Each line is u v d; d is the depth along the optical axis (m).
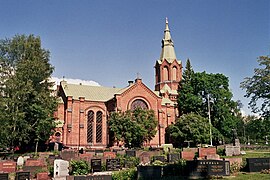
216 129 70.50
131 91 69.62
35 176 30.31
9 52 53.72
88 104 68.75
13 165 32.16
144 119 63.47
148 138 64.19
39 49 56.88
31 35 56.72
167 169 24.61
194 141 67.12
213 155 31.50
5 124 44.97
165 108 76.19
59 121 62.72
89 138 67.12
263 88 51.53
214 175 22.52
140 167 24.31
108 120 65.38
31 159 36.59
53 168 30.97
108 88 77.12
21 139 49.19
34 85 53.75
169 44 93.12
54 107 56.03
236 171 24.69
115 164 34.31
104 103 70.62
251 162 24.27
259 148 55.16
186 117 69.69
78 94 70.50
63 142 64.19
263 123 53.88
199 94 79.50
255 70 52.62
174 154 35.69
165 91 84.38
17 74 50.19
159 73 90.44
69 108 65.94
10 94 48.97
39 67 53.16
